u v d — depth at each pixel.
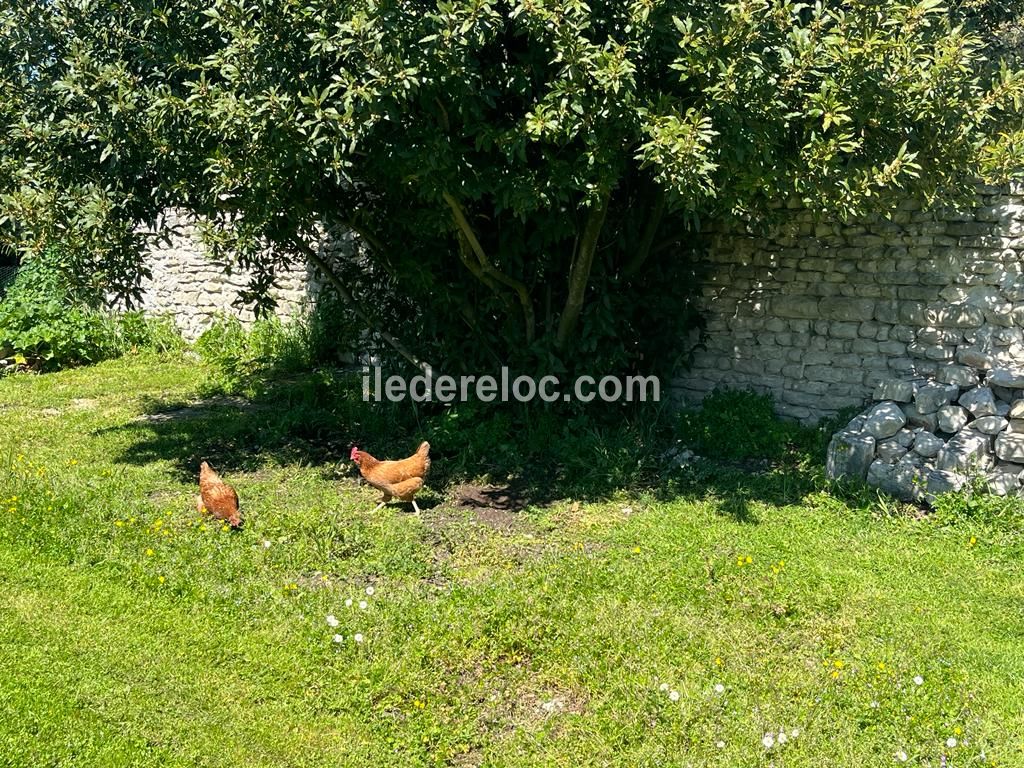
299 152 5.64
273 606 4.86
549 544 5.84
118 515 6.05
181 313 13.21
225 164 5.91
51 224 6.25
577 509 6.48
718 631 4.59
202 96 5.84
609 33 5.61
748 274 7.93
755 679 4.14
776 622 4.68
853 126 5.95
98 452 7.77
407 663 4.33
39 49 6.56
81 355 11.88
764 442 7.43
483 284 7.74
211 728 3.85
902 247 7.07
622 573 5.23
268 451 7.89
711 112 5.46
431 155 5.77
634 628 4.60
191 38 6.44
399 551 5.65
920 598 4.95
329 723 3.95
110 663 4.26
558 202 6.31
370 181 7.05
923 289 6.99
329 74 5.85
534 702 4.11
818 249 7.52
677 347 8.12
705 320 8.23
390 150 5.93
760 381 7.99
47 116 6.55
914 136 6.01
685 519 6.15
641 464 7.10
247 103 5.59
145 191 6.67
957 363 6.75
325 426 8.51
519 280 7.45
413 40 5.32
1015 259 6.55
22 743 3.65
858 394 7.41
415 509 6.41
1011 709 3.95
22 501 6.12
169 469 7.31
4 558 5.34
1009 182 6.51
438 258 7.57
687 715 3.89
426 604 4.88
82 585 5.04
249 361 11.13
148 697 4.02
